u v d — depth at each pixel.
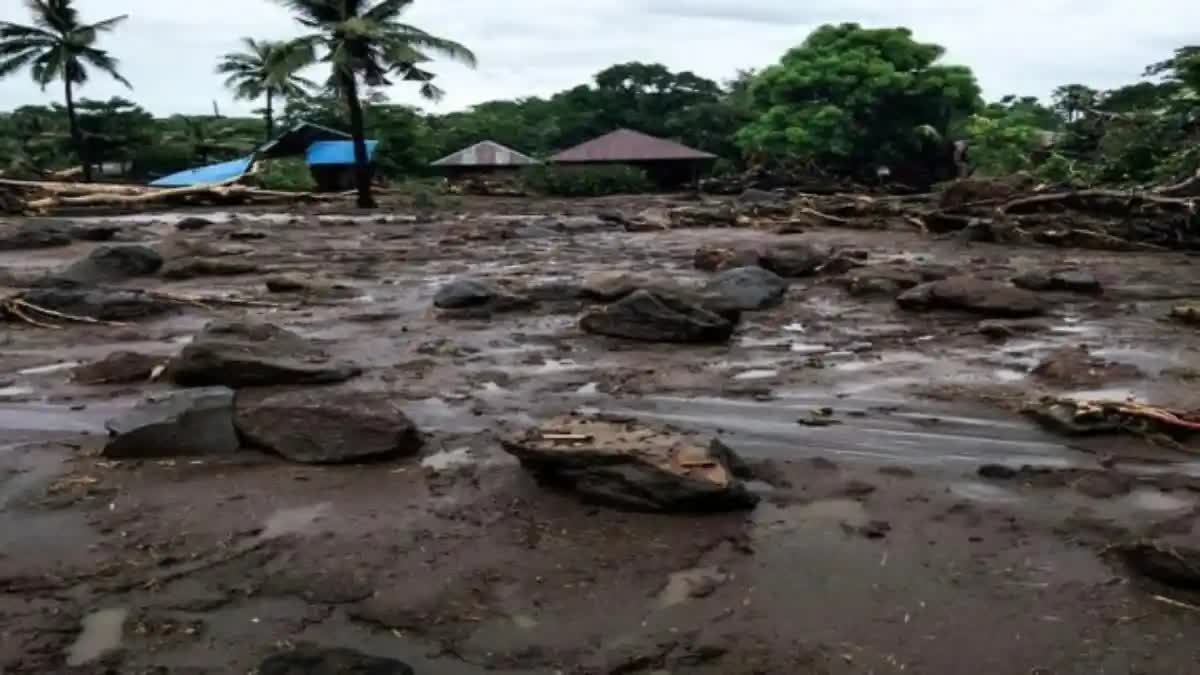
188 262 14.40
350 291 12.69
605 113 64.25
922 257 17.05
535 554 4.67
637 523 5.01
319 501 5.33
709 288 11.45
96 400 7.35
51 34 45.59
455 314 10.77
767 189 45.25
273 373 7.62
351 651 3.70
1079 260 16.62
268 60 33.59
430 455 6.07
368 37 32.53
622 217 26.03
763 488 5.51
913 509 5.23
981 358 8.64
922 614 4.13
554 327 10.08
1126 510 5.22
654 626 4.05
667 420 6.84
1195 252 17.86
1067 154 32.75
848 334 9.73
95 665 3.75
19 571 4.53
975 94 50.78
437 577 4.46
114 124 54.12
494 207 35.41
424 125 58.34
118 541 4.84
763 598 4.27
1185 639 3.92
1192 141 24.16
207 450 6.04
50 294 10.76
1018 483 5.61
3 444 6.36
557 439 5.49
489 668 3.74
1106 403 6.59
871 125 50.62
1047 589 4.34
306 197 36.38
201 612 4.15
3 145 50.94
